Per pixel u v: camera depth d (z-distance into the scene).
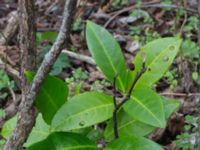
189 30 1.54
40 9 1.78
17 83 1.29
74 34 1.61
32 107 0.73
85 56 1.37
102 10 1.77
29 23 0.75
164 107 0.76
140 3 1.70
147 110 0.71
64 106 0.74
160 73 0.78
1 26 1.66
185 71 1.32
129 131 0.78
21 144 0.73
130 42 1.56
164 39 0.79
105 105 0.76
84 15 1.73
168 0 1.76
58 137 0.74
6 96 1.31
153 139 1.12
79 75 1.34
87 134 0.82
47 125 0.83
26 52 0.76
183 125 1.14
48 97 0.76
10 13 1.74
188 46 1.37
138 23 1.71
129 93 0.72
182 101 1.22
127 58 1.48
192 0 1.75
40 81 0.71
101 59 0.79
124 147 0.72
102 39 0.80
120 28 1.69
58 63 1.38
